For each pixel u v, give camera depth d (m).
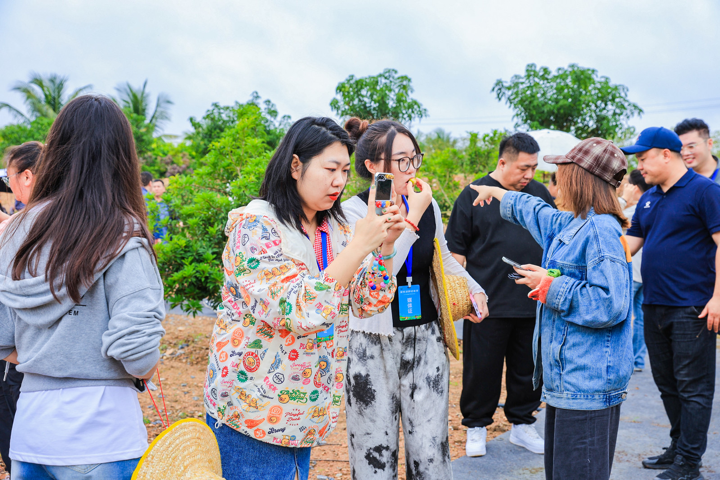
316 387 1.80
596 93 14.45
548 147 6.65
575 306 2.22
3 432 2.89
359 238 1.68
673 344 3.31
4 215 3.27
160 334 1.67
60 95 28.12
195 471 1.61
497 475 3.37
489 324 3.61
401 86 13.16
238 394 1.74
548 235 2.56
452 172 8.43
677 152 3.33
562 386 2.30
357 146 2.62
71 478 1.58
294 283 1.64
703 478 3.23
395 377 2.46
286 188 1.80
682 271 3.26
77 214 1.63
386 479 2.48
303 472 1.90
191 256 5.49
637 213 3.66
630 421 4.23
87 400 1.62
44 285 1.60
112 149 1.72
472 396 3.68
